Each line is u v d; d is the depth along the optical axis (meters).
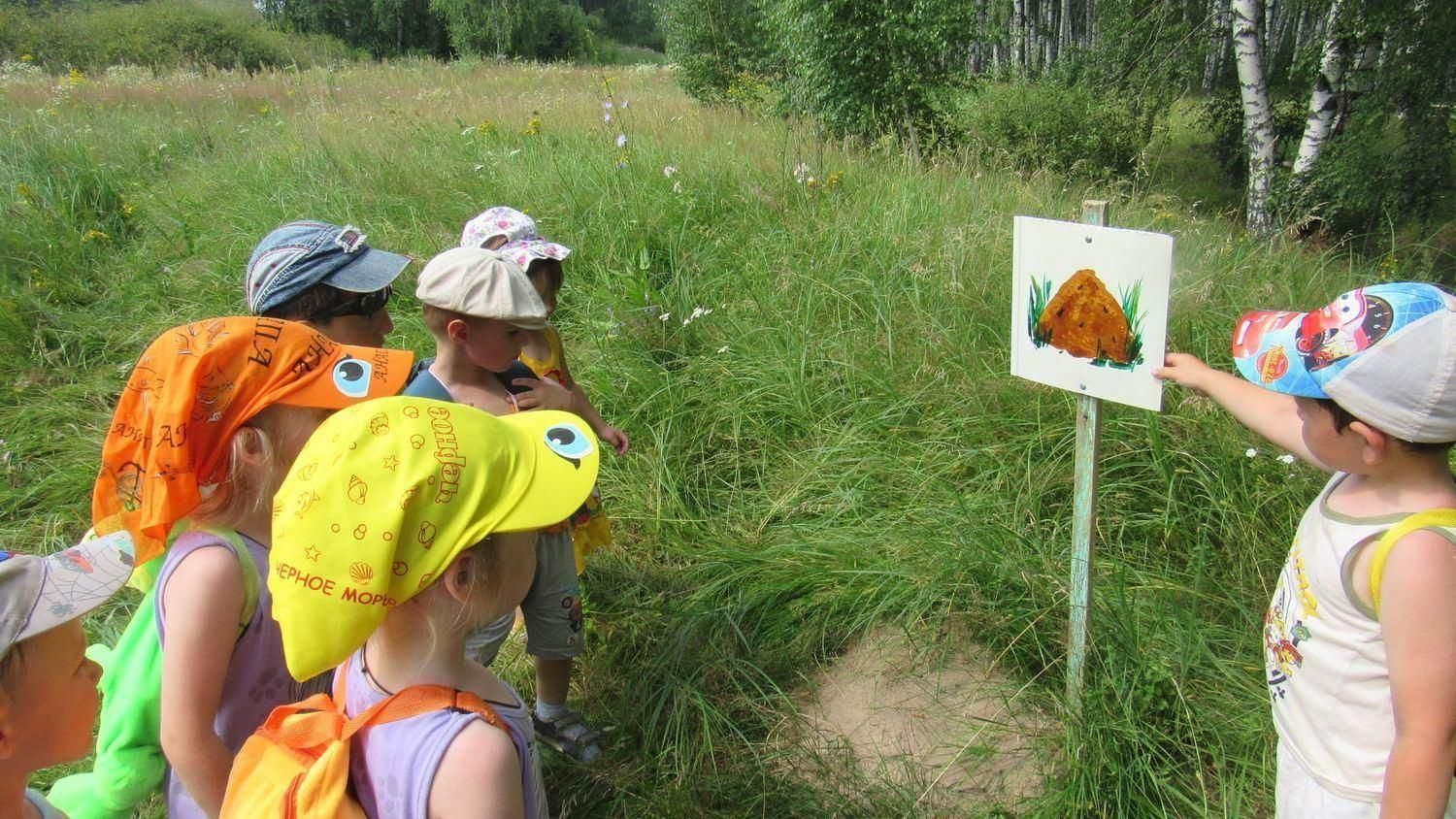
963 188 6.16
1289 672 1.69
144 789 1.77
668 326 4.90
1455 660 1.39
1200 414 3.40
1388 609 1.44
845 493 3.48
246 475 1.64
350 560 1.16
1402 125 11.09
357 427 1.23
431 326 2.32
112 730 1.74
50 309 5.56
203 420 1.60
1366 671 1.52
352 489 1.18
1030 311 2.32
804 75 10.54
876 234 5.34
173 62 25.14
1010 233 4.84
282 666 1.70
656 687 2.84
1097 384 2.21
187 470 1.58
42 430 4.45
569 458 1.37
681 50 14.22
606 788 2.56
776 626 3.03
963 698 2.75
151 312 5.70
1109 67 15.15
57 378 5.06
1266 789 2.34
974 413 3.74
